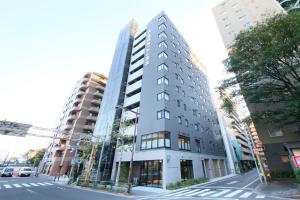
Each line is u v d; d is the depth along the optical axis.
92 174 26.22
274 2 30.80
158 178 20.86
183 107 29.94
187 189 18.53
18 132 19.25
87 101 52.09
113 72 40.75
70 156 43.41
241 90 17.52
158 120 24.41
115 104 33.06
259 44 15.65
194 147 28.47
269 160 20.55
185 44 41.97
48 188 19.55
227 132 47.78
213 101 47.38
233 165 40.03
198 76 42.69
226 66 18.83
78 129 47.12
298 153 16.00
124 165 25.89
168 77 28.55
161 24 35.31
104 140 26.64
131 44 42.62
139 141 25.52
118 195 15.48
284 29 13.88
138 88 31.77
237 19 34.62
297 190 11.92
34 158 69.75
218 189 16.86
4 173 35.97
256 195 12.12
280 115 15.34
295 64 15.02
